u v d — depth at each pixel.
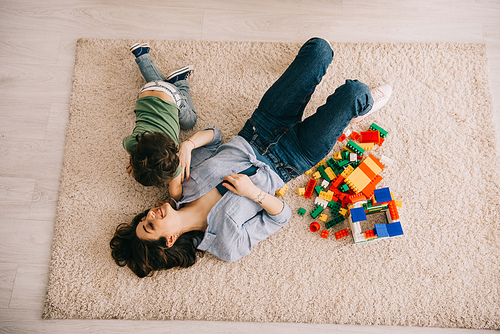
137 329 1.37
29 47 1.57
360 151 1.39
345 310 1.37
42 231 1.43
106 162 1.47
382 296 1.38
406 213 1.43
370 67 1.53
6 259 1.41
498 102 1.51
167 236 1.15
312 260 1.41
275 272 1.40
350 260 1.40
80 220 1.43
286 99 1.24
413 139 1.48
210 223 1.23
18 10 1.59
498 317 1.35
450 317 1.35
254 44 1.56
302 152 1.27
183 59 1.55
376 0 1.59
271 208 1.22
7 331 1.35
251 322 1.37
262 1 1.60
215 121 1.51
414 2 1.59
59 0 1.59
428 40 1.56
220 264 1.41
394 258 1.40
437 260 1.40
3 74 1.54
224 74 1.54
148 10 1.60
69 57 1.57
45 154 1.49
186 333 1.36
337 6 1.59
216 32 1.58
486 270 1.39
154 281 1.40
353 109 1.19
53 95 1.53
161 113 1.21
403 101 1.50
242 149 1.24
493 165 1.46
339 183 1.39
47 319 1.37
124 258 1.26
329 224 1.40
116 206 1.44
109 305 1.38
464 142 1.47
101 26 1.59
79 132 1.49
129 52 1.56
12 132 1.50
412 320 1.36
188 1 1.60
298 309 1.37
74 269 1.40
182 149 1.22
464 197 1.44
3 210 1.44
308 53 1.23
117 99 1.52
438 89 1.51
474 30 1.57
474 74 1.52
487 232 1.41
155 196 1.45
